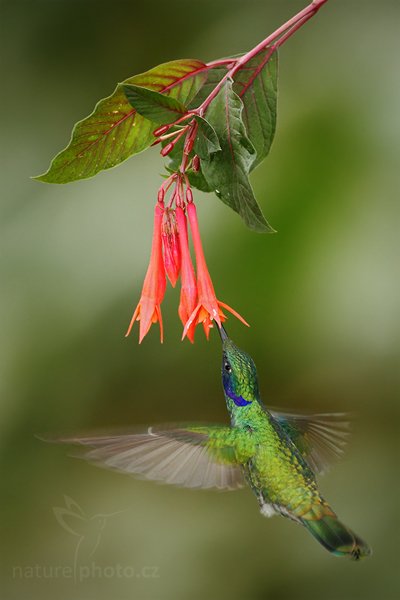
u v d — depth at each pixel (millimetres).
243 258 10273
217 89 5203
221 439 6027
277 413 6707
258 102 5863
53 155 11633
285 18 11398
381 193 10195
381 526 10531
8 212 11273
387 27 11047
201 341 10703
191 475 5707
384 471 10711
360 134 10445
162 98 4883
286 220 10273
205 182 5746
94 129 5207
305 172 10391
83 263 10766
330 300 10109
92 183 11109
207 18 11820
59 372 10742
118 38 12023
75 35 12031
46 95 11914
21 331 10711
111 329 10703
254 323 10391
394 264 10016
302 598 10555
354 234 10109
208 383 10820
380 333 10047
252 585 10609
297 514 5855
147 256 10672
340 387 10578
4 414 10781
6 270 10875
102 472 11273
